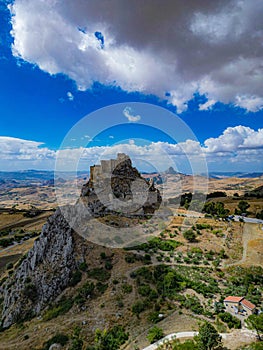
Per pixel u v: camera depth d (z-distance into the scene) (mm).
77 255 71688
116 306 56469
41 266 71125
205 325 44500
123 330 50312
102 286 62531
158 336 46875
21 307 62844
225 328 48625
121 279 63781
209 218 109562
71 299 60906
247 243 86938
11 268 92750
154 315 52812
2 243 125750
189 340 45344
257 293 59625
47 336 51500
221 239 88438
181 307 55188
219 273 67812
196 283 62188
